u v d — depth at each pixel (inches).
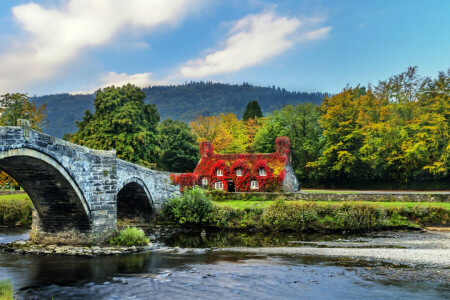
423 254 1040.8
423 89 2497.5
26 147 914.1
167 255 1072.8
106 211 1202.6
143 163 2085.4
